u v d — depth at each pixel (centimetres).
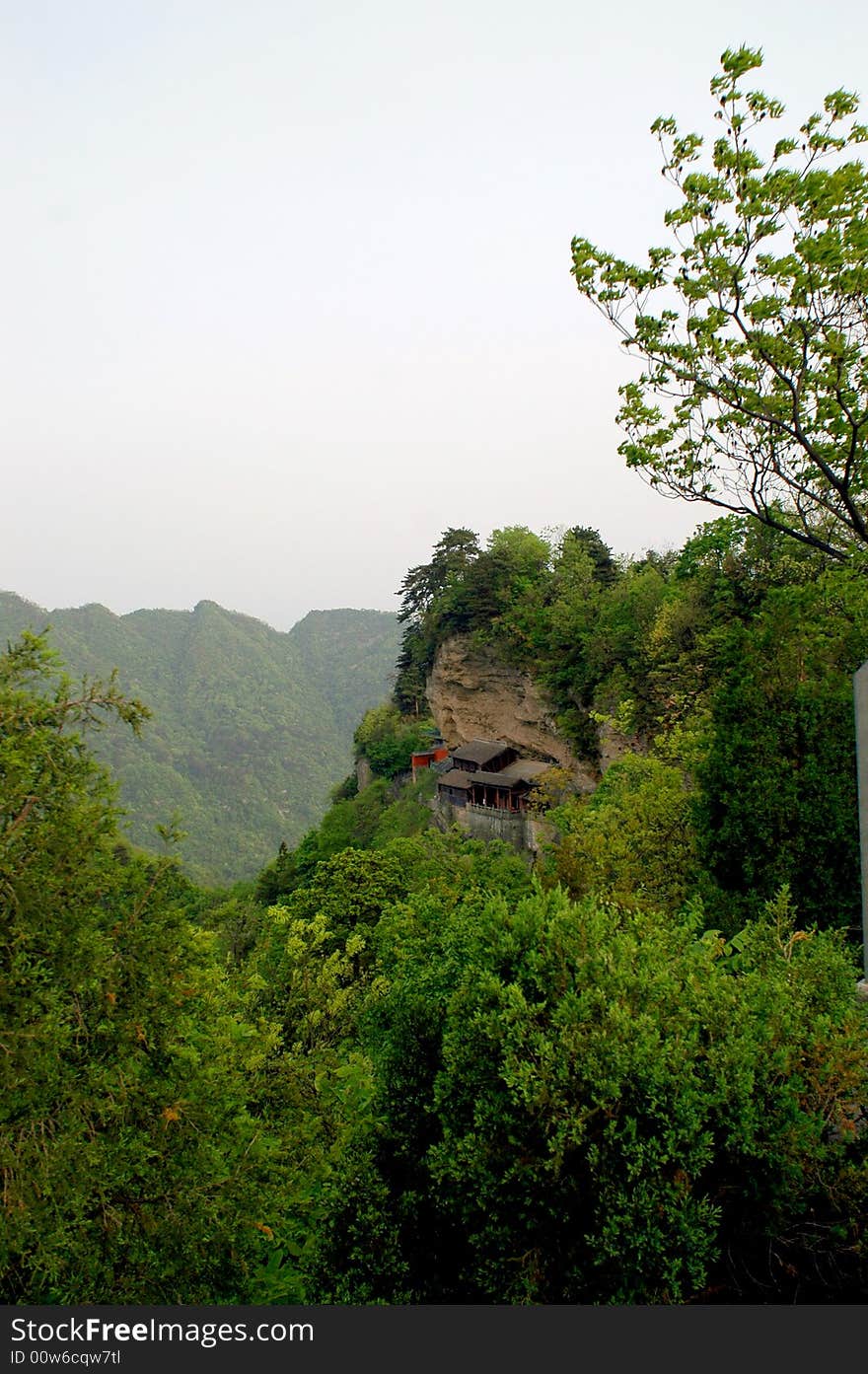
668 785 2227
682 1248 623
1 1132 670
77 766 773
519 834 4950
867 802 913
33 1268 719
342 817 7119
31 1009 675
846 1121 734
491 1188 681
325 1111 1184
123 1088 746
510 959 771
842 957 914
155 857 870
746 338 1432
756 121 1298
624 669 4406
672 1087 654
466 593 6438
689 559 3862
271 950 2559
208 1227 816
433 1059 852
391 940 1758
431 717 7394
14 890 675
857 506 1728
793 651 1717
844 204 1294
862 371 1366
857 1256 675
